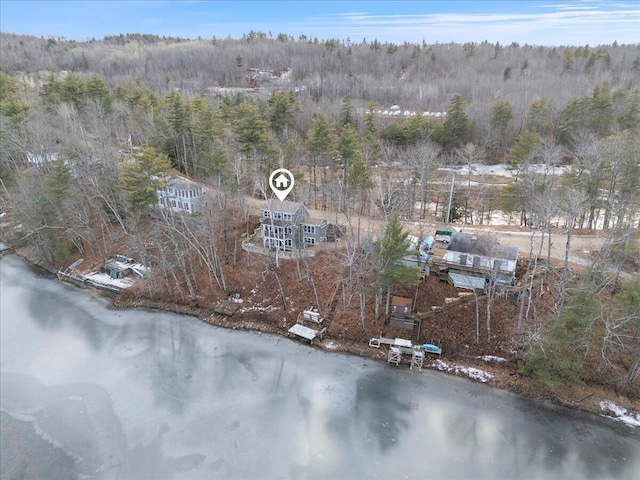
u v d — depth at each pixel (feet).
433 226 168.04
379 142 217.36
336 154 193.98
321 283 142.10
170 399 107.14
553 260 132.36
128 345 127.95
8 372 116.67
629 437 94.43
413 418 100.68
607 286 118.11
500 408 103.04
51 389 110.63
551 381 102.78
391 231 113.91
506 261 124.06
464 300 126.11
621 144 149.38
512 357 113.80
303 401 106.11
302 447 93.30
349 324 130.00
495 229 162.30
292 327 130.21
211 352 124.57
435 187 218.38
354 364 118.32
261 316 137.39
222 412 102.83
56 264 173.99
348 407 104.17
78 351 125.18
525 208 171.01
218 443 94.43
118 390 110.22
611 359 108.17
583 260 131.75
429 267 134.82
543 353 103.24
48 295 155.53
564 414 100.73
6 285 162.09
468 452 91.76
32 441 95.35
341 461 89.92
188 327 136.36
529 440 94.43
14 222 175.83
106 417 101.65
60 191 164.25
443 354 118.32
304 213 160.04
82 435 96.84
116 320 140.67
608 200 147.54
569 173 161.48
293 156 202.18
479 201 207.00
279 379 113.70
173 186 171.22
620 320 104.58
